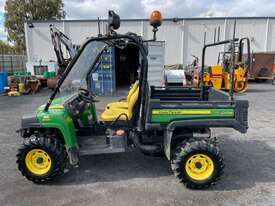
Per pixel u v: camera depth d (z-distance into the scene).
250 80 16.53
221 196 2.97
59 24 18.39
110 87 11.24
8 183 3.31
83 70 3.52
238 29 18.52
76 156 3.26
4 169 3.71
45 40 18.55
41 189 3.16
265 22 18.38
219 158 3.10
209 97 4.23
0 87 11.66
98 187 3.19
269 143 4.71
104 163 3.87
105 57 10.91
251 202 2.84
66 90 3.41
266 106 8.12
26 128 3.21
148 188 3.15
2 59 20.77
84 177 3.45
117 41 3.27
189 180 3.09
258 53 15.27
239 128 3.14
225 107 3.13
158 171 3.61
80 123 3.77
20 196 3.00
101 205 2.80
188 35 18.53
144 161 3.93
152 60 11.05
